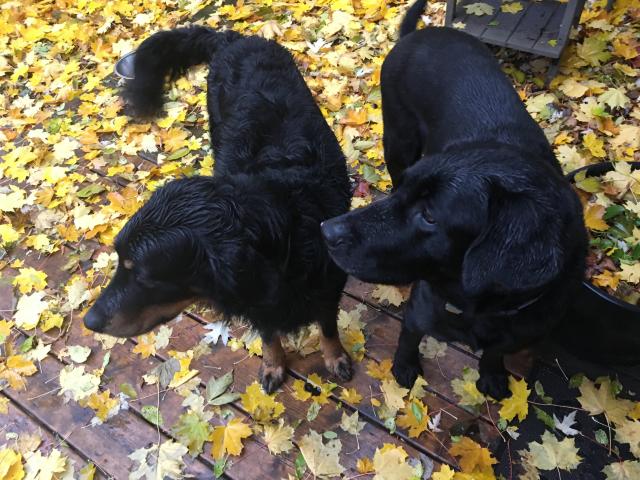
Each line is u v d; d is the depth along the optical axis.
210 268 0.71
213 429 0.97
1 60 1.80
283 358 1.02
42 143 1.52
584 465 0.90
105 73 1.72
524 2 1.54
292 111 0.96
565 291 0.75
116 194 1.34
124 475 0.94
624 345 0.93
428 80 1.04
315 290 0.86
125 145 1.49
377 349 1.07
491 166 0.68
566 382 0.99
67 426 1.00
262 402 0.98
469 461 0.88
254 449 0.95
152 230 0.69
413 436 0.93
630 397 0.96
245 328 1.10
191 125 1.53
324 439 0.95
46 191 1.39
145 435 0.98
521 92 1.43
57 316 1.14
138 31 1.87
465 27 1.49
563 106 1.40
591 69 1.46
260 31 1.73
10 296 1.21
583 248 0.74
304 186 0.83
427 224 0.73
